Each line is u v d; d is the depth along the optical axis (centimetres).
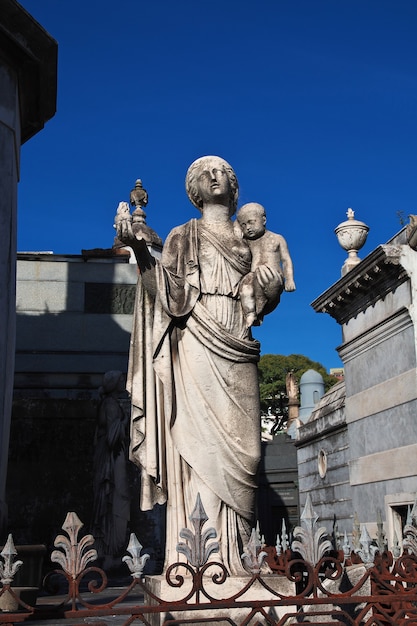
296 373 4719
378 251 1271
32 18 714
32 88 791
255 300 477
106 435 1272
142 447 458
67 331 1593
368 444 1406
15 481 1440
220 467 442
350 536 1467
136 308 482
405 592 374
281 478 3120
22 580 575
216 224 502
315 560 370
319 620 422
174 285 468
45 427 1488
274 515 3102
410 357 1246
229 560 429
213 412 451
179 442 450
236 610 398
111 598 696
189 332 465
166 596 402
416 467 1202
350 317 1512
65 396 1546
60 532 1421
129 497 1240
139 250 462
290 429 3259
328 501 1708
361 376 1451
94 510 1251
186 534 352
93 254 1638
